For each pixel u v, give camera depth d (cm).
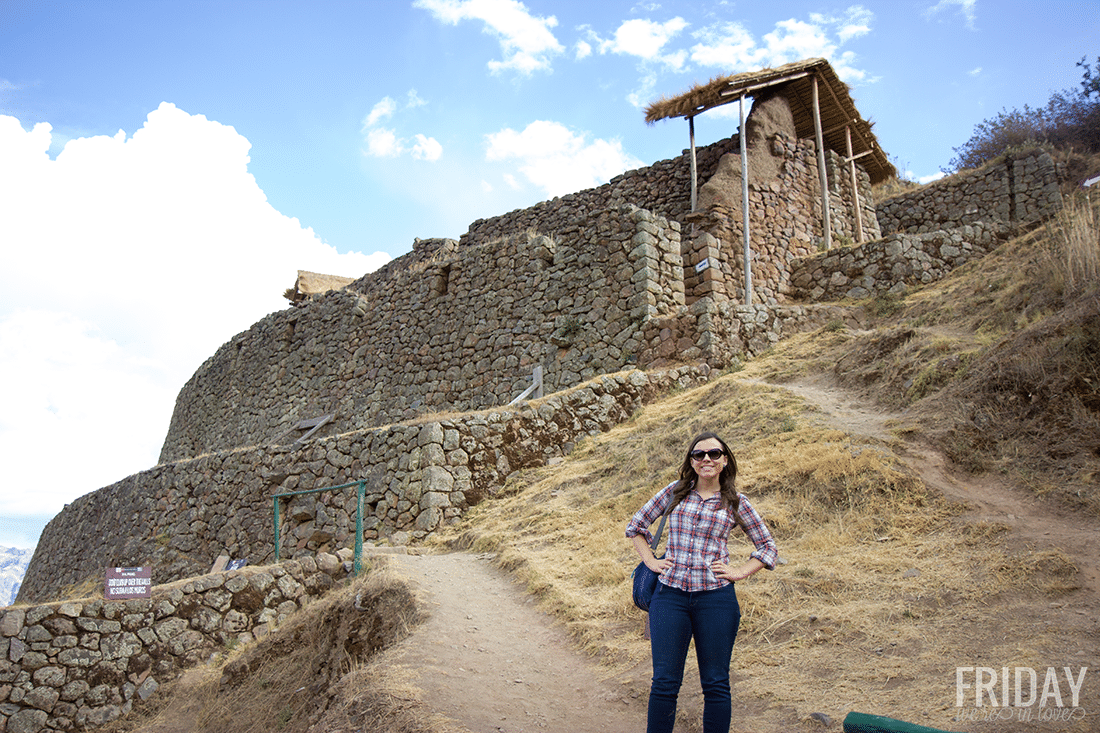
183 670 890
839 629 548
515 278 1955
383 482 1319
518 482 1265
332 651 757
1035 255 1272
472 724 497
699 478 442
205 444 3048
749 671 521
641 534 448
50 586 2325
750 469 882
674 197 2206
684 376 1466
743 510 432
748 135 2008
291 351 2686
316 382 2523
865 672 484
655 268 1684
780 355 1432
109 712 837
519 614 741
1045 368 803
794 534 731
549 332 1831
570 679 584
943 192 2147
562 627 689
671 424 1216
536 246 1917
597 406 1395
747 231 1738
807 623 567
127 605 892
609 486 1074
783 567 664
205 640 917
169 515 1825
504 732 490
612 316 1703
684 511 431
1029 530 622
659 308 1659
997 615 519
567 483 1162
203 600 934
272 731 692
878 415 957
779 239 1931
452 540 1117
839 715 438
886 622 544
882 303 1591
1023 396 805
